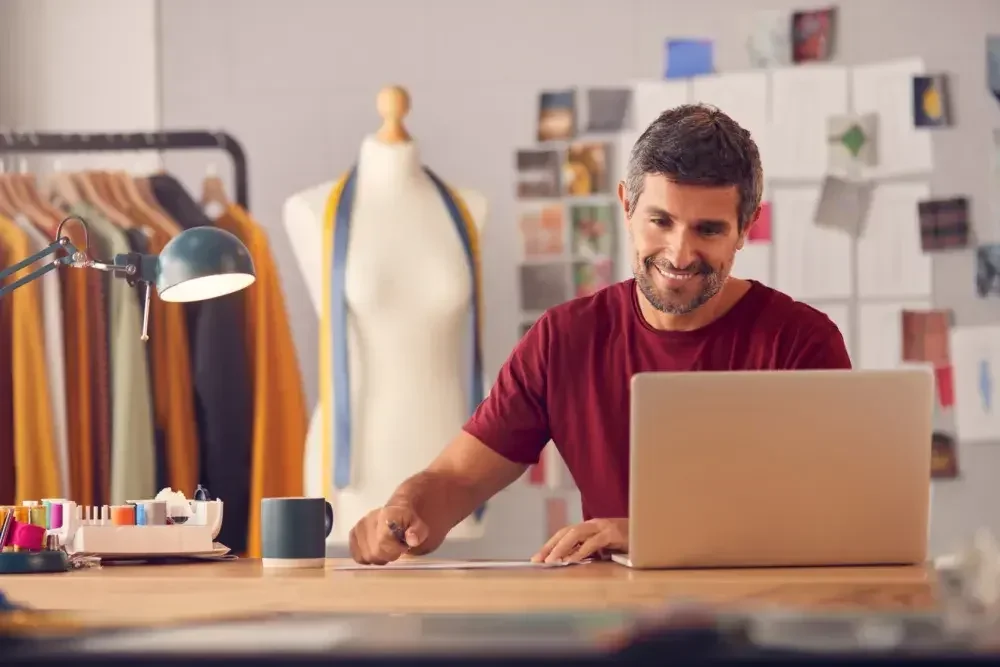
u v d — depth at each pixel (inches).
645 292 113.6
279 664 42.5
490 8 215.9
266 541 90.7
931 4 211.2
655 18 214.4
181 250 109.7
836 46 212.2
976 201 209.8
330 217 191.3
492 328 213.5
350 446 187.3
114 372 189.2
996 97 210.1
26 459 186.7
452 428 188.7
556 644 43.2
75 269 191.0
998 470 207.8
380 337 188.9
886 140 211.0
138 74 217.9
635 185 111.0
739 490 82.8
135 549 98.3
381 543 96.6
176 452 191.6
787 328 118.0
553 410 121.0
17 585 77.4
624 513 118.7
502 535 209.8
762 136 212.4
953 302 209.5
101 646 45.0
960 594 60.9
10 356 189.5
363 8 217.2
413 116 216.1
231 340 193.5
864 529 83.6
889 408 83.5
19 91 217.3
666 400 82.4
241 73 217.6
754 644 42.5
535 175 213.9
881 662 40.4
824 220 211.2
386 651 42.5
